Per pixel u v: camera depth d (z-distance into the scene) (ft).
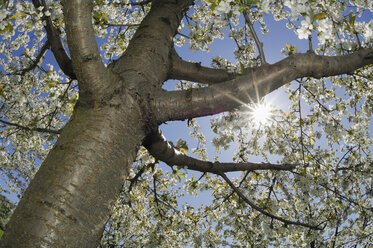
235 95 6.44
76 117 5.77
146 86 6.52
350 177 15.99
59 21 12.35
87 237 4.82
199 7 16.58
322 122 15.12
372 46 8.23
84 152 5.20
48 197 4.71
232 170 13.15
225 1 6.06
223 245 19.54
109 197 5.28
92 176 5.08
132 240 22.00
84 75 5.65
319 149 16.07
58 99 13.74
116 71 6.71
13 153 20.12
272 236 15.78
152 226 19.83
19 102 15.21
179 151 11.72
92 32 5.57
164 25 8.58
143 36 7.96
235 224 16.53
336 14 8.04
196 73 8.87
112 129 5.59
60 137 5.58
